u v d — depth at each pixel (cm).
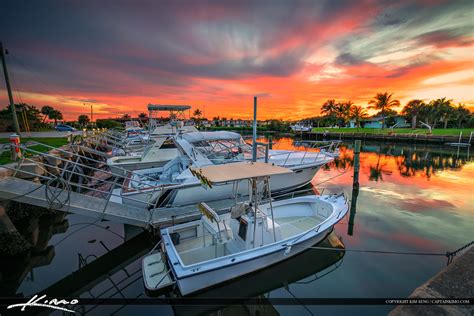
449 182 1327
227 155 937
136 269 554
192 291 430
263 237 515
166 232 537
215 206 756
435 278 336
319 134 4756
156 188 720
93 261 585
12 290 486
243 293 477
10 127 2648
